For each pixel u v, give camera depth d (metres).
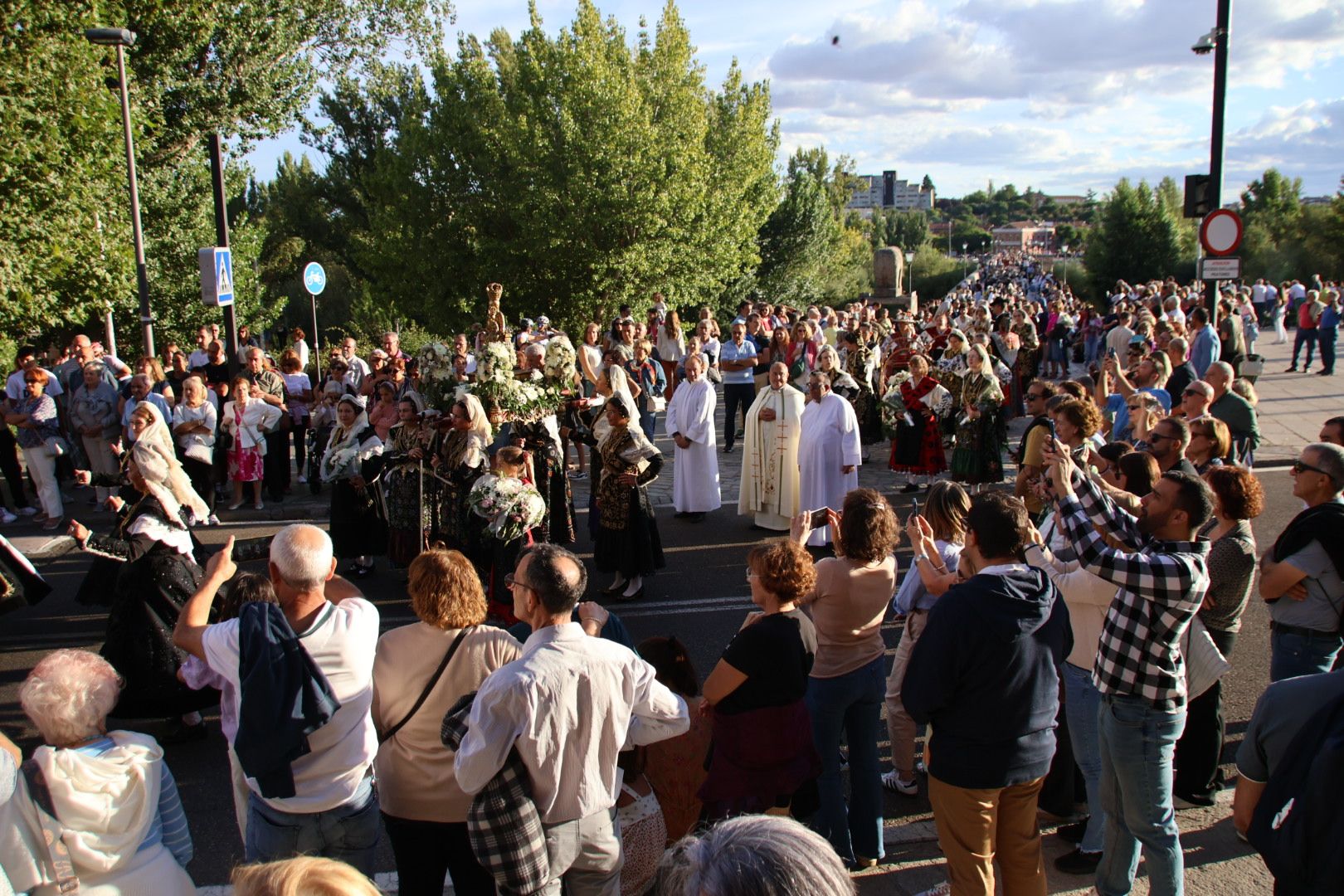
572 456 14.13
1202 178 11.70
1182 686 3.70
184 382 10.60
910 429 11.68
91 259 13.73
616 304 26.73
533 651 3.16
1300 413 15.72
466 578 3.63
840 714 4.27
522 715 3.03
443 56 27.23
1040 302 33.34
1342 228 45.72
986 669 3.39
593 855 3.28
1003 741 3.43
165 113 20.91
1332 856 2.44
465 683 3.53
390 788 3.58
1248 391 8.38
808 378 9.82
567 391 9.68
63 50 12.76
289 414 12.05
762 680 3.68
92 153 13.18
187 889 3.23
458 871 3.64
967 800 3.46
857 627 4.25
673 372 18.23
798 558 3.76
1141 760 3.68
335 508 8.69
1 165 11.70
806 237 42.16
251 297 24.64
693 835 1.80
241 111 22.17
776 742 3.70
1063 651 3.58
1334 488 4.64
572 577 3.24
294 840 3.34
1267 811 2.60
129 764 3.05
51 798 2.93
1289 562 4.62
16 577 6.09
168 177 22.22
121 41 13.10
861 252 62.34
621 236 26.05
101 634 7.63
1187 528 3.74
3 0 12.28
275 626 3.25
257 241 25.05
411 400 8.38
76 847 2.95
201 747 5.79
